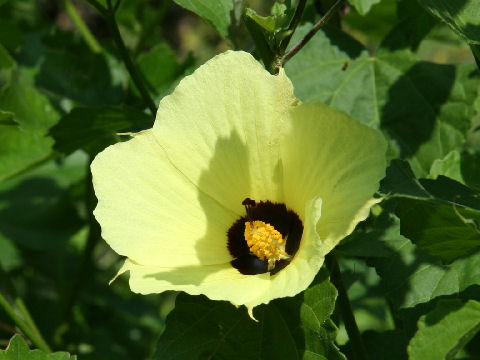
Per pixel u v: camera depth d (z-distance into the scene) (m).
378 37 0.42
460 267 0.26
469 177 0.29
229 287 0.22
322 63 0.34
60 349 0.46
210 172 0.24
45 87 0.45
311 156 0.23
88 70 0.45
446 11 0.28
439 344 0.22
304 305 0.23
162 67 0.42
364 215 0.22
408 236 0.24
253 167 0.24
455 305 0.22
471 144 0.43
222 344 0.24
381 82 0.34
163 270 0.23
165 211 0.24
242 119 0.24
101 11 0.32
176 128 0.24
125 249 0.23
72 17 0.46
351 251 0.23
